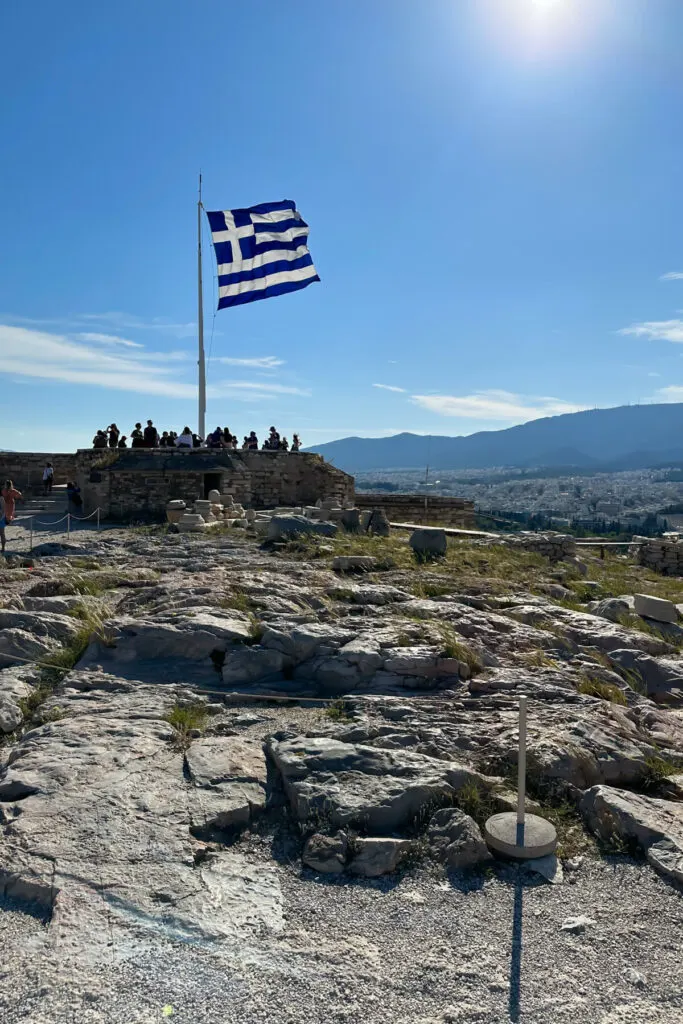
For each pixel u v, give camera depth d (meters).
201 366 34.53
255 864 5.50
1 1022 3.84
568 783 6.62
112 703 8.36
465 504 40.31
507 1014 4.01
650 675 10.20
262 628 10.09
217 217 31.25
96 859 5.29
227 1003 4.02
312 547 19.09
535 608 12.96
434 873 5.43
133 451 32.09
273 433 38.84
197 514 24.64
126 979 4.18
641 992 4.21
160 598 12.20
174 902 4.90
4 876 5.13
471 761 7.00
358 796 6.09
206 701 8.55
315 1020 3.92
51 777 6.43
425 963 4.41
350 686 9.03
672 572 27.41
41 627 10.59
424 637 10.09
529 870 5.51
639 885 5.32
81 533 24.70
